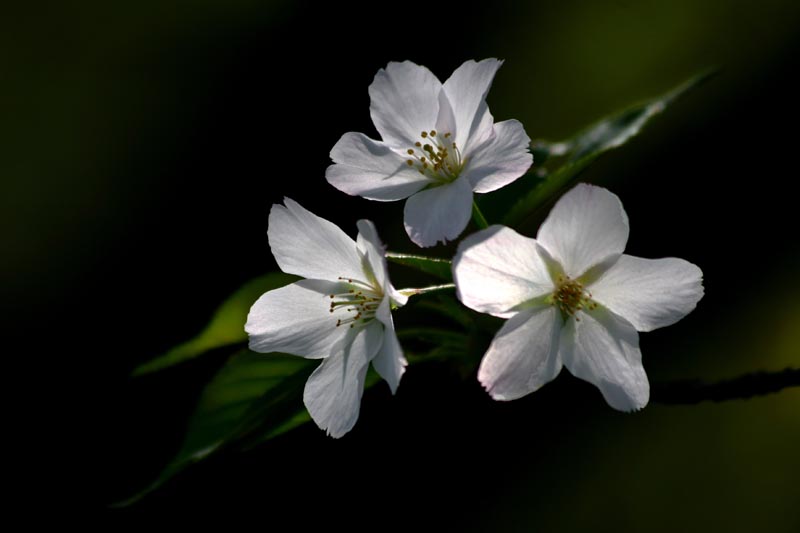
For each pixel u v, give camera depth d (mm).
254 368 496
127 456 573
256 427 481
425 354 499
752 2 728
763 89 684
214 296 688
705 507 579
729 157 658
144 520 565
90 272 712
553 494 561
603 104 736
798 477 582
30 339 674
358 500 550
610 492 572
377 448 545
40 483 584
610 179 652
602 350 468
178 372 566
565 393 506
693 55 723
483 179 477
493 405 518
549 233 464
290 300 485
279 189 716
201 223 723
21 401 611
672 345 600
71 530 577
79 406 605
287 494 555
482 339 488
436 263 478
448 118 487
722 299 610
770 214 631
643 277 467
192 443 491
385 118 493
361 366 475
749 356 598
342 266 483
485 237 462
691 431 586
